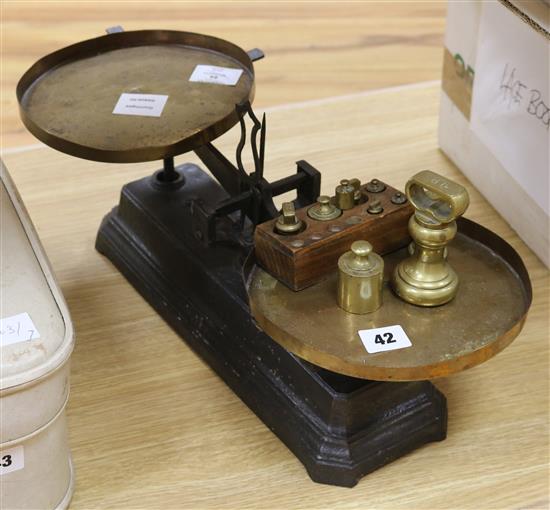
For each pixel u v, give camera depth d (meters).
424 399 1.20
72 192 1.60
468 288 1.13
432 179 1.07
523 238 1.50
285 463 1.20
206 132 1.21
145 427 1.24
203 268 1.30
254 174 1.22
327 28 2.10
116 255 1.44
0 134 1.73
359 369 1.05
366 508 1.15
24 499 1.09
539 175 1.42
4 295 1.08
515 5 1.36
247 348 1.25
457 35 1.57
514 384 1.29
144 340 1.35
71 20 2.10
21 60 1.93
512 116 1.46
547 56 1.35
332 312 1.11
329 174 1.62
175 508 1.16
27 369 1.02
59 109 1.26
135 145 1.19
